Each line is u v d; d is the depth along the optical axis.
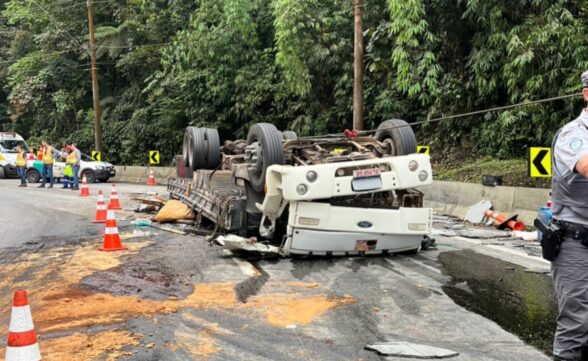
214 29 21.55
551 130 13.02
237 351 4.25
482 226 10.62
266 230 7.91
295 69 18.06
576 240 3.11
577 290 3.14
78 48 31.03
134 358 4.11
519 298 5.62
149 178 23.33
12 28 38.28
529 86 12.55
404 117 17.25
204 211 9.59
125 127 28.84
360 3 13.83
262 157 7.68
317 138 8.41
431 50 14.65
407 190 7.56
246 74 21.69
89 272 6.95
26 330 3.46
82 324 4.90
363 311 5.22
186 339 4.51
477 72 13.83
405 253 7.79
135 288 6.14
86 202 15.45
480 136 15.38
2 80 36.81
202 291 5.98
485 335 4.56
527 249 8.17
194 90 23.58
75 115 32.97
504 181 12.59
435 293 5.82
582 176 3.01
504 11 13.16
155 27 27.55
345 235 7.21
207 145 10.57
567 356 3.25
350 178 7.06
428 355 4.09
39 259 7.88
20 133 36.84
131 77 30.02
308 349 4.27
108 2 31.16
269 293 5.86
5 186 21.66
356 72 13.95
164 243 8.93
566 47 11.87
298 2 17.50
